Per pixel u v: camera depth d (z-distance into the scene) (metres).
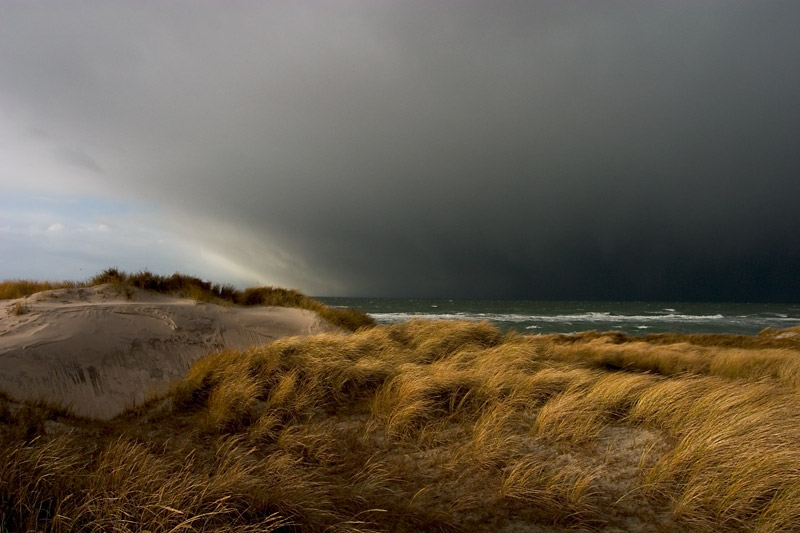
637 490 3.88
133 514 2.93
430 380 6.37
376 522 3.38
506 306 101.19
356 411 6.07
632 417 5.39
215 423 5.40
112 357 7.08
